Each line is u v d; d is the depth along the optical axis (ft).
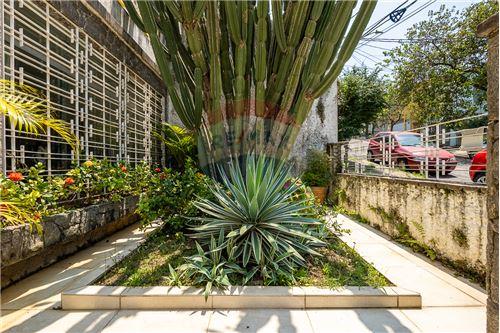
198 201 10.30
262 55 10.84
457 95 32.73
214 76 11.01
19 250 7.51
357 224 15.61
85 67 12.76
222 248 8.17
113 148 15.39
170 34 11.66
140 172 15.15
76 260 9.88
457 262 9.05
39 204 8.52
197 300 6.80
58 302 7.09
